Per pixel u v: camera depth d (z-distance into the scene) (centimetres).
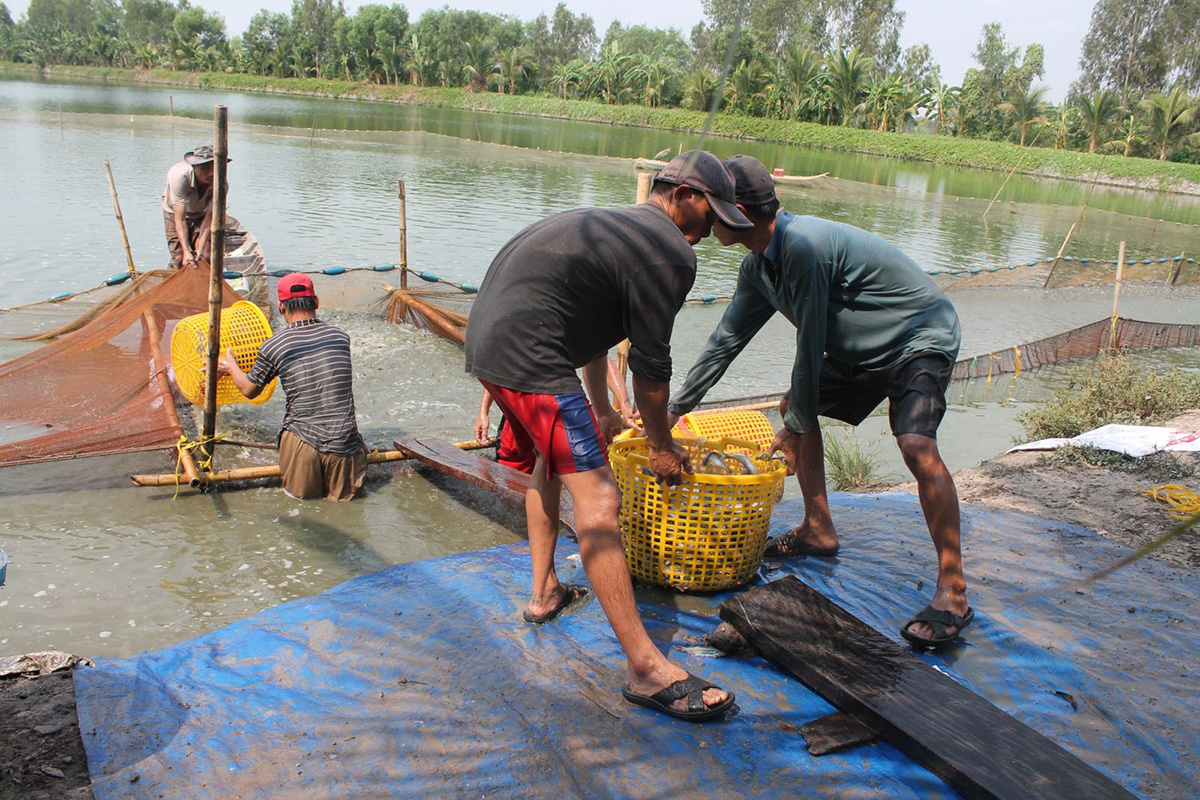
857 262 343
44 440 508
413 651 304
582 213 281
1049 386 889
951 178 4191
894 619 339
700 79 6956
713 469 359
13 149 2266
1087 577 383
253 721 263
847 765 249
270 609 338
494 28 10344
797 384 351
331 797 232
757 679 292
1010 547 415
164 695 276
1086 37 7419
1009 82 6344
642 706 273
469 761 246
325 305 965
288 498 506
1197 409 739
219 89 9369
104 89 6900
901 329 346
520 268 278
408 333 899
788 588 329
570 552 401
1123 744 267
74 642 348
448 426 659
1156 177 4644
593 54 11594
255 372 500
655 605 345
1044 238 2225
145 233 1323
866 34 8256
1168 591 372
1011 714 278
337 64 10419
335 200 1825
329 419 498
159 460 550
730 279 1337
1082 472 548
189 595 392
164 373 585
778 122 6194
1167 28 7025
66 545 433
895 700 266
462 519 490
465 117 6328
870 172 4125
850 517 450
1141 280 1598
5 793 225
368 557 438
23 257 1131
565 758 247
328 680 286
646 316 275
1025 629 334
